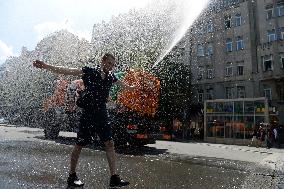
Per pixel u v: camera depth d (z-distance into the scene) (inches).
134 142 591.2
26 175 189.2
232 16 1667.1
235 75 1619.1
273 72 1462.8
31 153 327.6
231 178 239.3
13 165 230.4
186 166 313.3
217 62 1692.9
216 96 1678.2
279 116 1432.1
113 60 182.1
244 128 1167.0
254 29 1581.0
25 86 1982.0
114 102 586.6
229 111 1220.5
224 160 422.6
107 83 180.1
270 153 693.9
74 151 173.2
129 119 595.5
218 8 1718.8
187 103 1660.9
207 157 465.7
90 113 175.2
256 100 1155.9
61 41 1674.5
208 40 1732.3
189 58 1754.4
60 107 746.8
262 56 1521.9
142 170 258.8
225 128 1218.0
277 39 1492.4
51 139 701.3
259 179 237.9
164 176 229.3
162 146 745.0
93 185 171.6
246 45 1595.7
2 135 723.4
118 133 588.1
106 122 178.2
